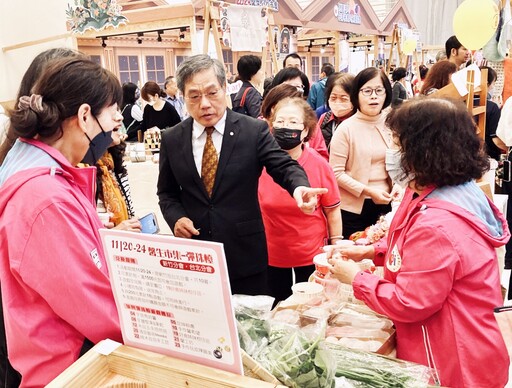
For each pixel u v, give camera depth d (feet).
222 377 2.43
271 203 7.00
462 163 3.72
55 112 3.28
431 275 3.59
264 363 2.80
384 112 8.66
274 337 3.08
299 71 11.30
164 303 2.55
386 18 29.96
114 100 3.61
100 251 3.25
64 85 3.30
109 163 6.56
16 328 3.08
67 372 2.58
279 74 11.26
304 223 7.02
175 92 23.12
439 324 3.79
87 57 3.58
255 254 6.39
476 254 3.64
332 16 23.93
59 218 2.97
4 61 14.25
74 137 3.46
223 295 2.34
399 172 4.13
